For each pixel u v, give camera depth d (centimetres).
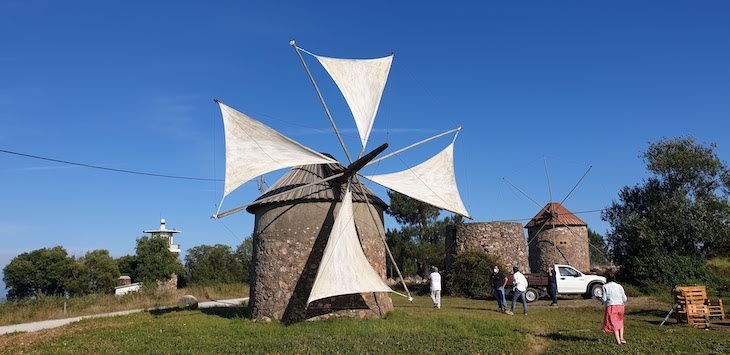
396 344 1234
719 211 3262
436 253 4756
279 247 1678
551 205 3872
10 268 5297
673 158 3456
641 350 1175
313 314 1611
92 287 5584
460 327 1465
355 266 1547
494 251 3278
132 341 1354
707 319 1558
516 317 1803
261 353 1164
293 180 1805
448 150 1936
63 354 1198
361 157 1595
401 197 5138
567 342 1297
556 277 2552
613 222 3644
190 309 2214
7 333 1683
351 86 1772
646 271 2969
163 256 5938
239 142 1645
